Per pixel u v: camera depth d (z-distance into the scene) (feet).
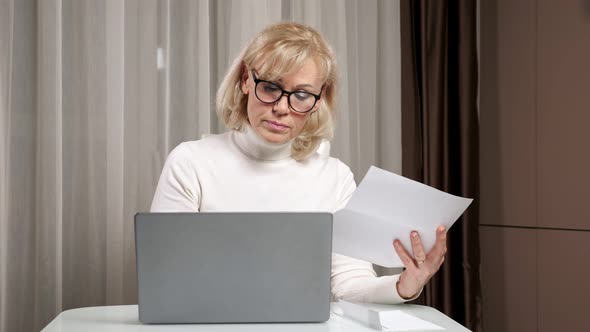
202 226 3.72
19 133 6.40
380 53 8.86
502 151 8.95
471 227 8.57
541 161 8.36
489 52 9.21
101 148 6.82
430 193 3.98
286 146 5.65
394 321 3.98
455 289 8.64
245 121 5.49
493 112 9.13
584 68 7.80
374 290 4.77
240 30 7.59
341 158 8.32
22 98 6.41
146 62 7.09
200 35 7.36
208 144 5.72
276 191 5.64
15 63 6.39
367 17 8.68
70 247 6.73
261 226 3.76
